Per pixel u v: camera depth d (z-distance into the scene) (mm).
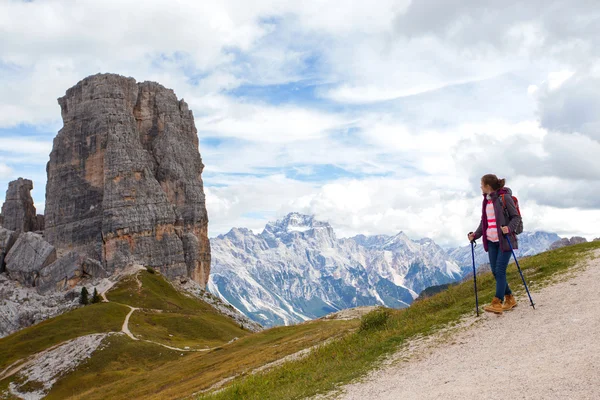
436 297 29281
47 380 117750
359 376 19078
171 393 52250
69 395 109312
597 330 15898
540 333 17219
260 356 53250
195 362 80438
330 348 27938
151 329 160625
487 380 14445
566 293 20641
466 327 20422
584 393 11945
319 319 86312
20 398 111500
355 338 27734
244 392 25094
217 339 165375
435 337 20656
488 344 17750
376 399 15633
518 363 15180
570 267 24500
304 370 24656
